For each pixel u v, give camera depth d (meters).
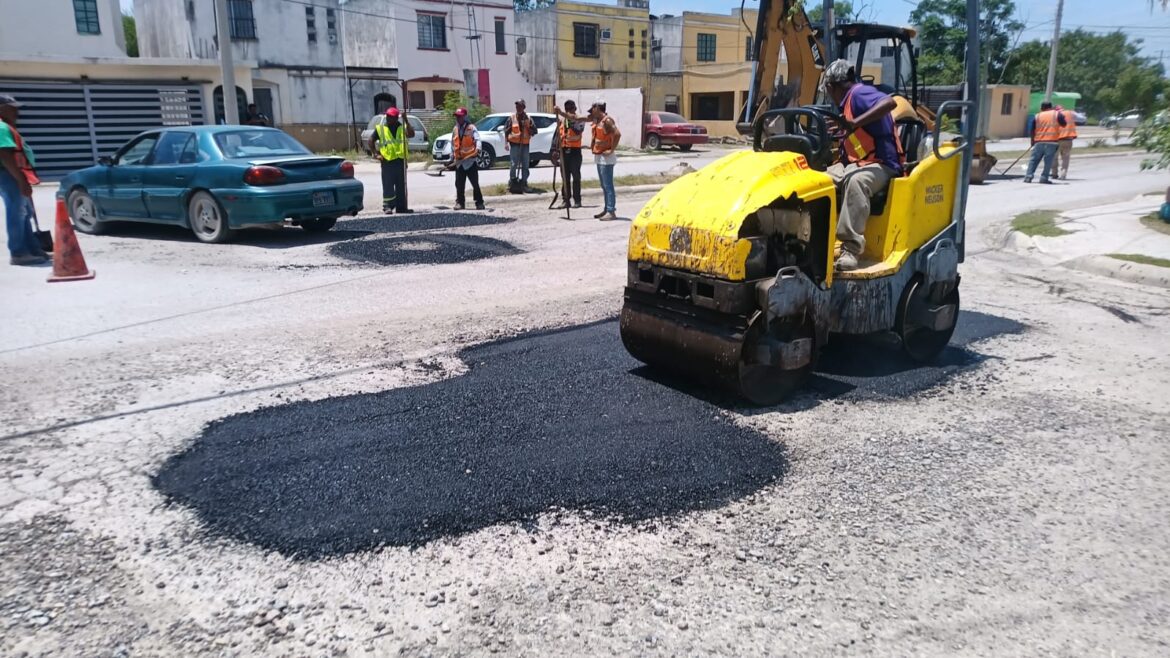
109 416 4.88
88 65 24.58
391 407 5.03
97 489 3.98
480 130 25.73
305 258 9.85
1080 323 7.30
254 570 3.32
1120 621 3.06
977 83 5.94
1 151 9.01
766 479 4.16
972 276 9.41
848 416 5.02
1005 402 5.30
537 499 3.90
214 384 5.44
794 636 2.96
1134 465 4.39
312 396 5.23
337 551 3.46
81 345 6.28
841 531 3.68
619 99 37.22
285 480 4.06
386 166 13.82
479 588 3.22
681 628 2.99
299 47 33.88
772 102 6.80
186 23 33.19
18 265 9.37
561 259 10.01
